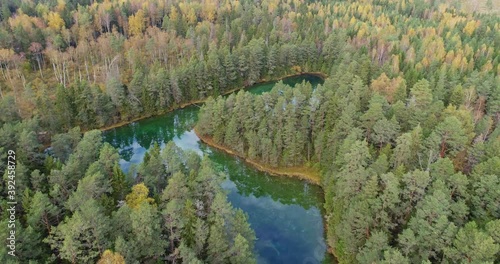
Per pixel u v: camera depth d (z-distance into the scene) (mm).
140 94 122750
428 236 53625
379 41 152000
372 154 76750
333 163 83312
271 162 96125
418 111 82625
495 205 55844
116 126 119312
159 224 56688
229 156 103562
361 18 199000
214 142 108625
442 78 106500
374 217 62219
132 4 176125
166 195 62969
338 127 85125
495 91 99938
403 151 69188
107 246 51969
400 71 128875
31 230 52094
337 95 95500
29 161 75438
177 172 64938
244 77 151750
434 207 54688
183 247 53031
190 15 173625
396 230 61812
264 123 96688
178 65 144500
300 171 95000
